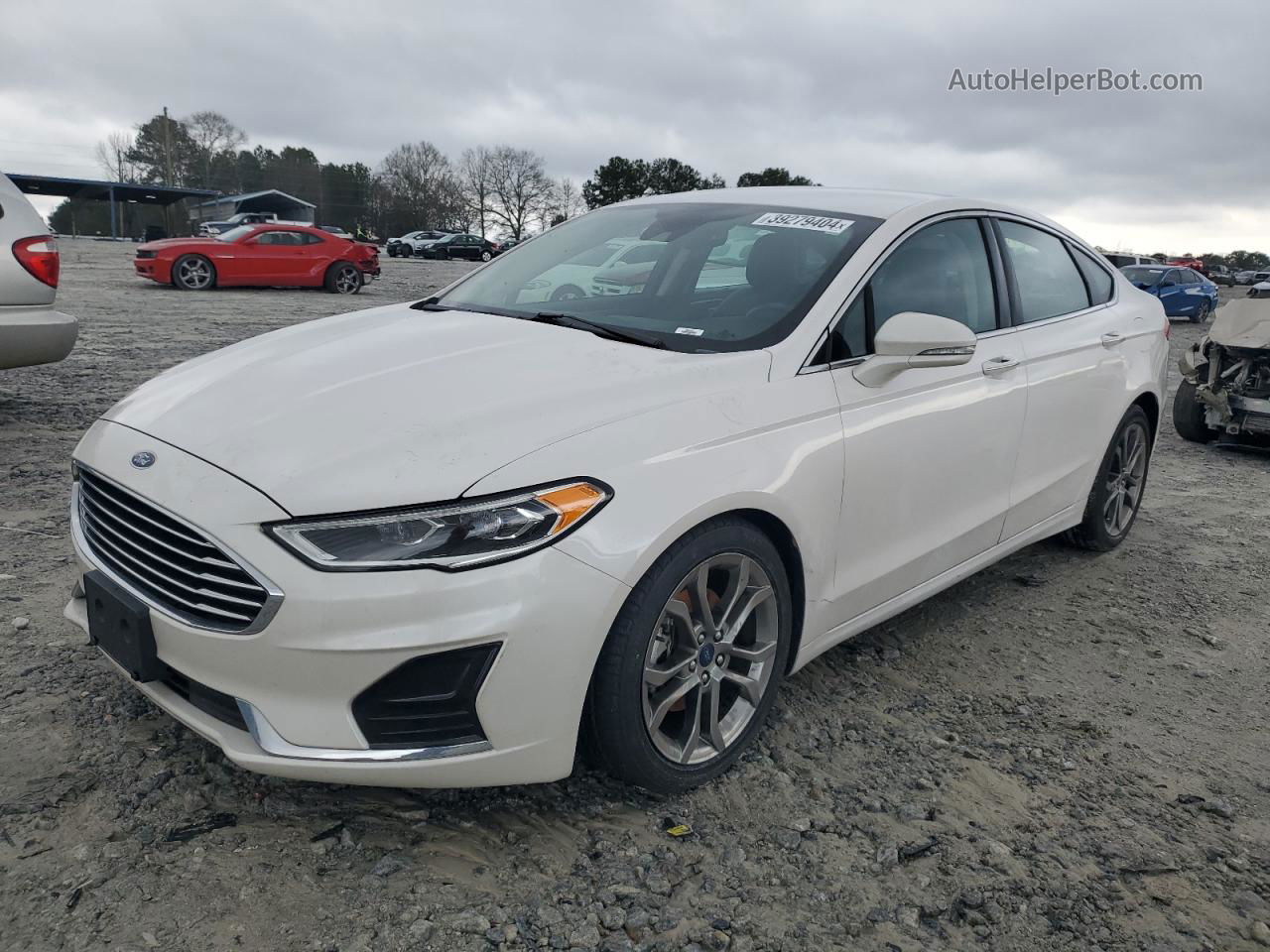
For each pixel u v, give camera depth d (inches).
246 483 84.0
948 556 134.5
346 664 80.2
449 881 86.2
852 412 112.4
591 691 90.7
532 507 83.4
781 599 105.6
